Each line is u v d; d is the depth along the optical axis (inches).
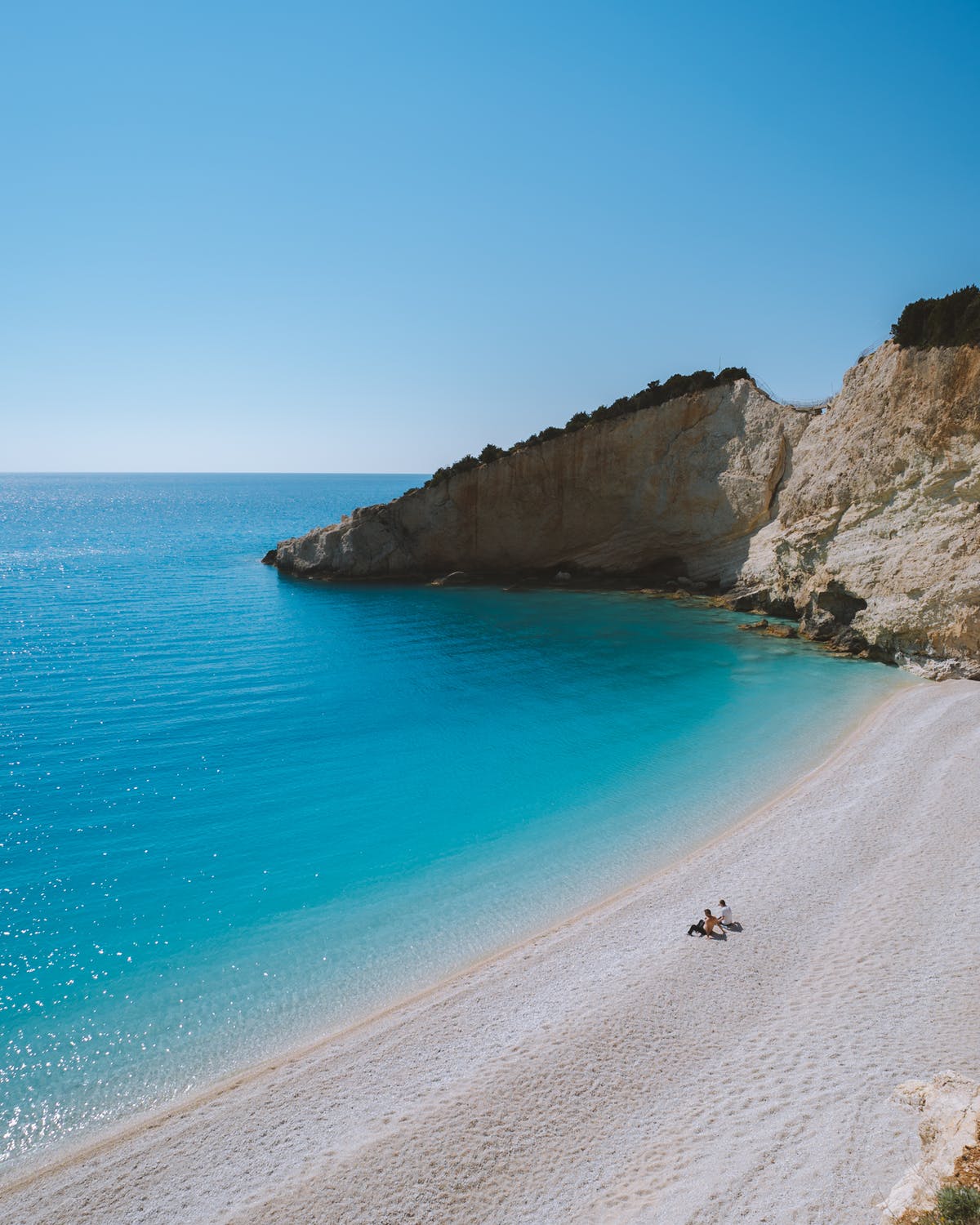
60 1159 498.9
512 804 1035.3
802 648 1817.2
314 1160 477.4
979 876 757.3
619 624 2143.2
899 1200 342.0
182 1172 478.3
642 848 912.3
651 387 2578.7
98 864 880.9
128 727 1338.6
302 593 2758.4
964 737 1135.0
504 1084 532.1
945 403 1573.6
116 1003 651.5
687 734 1282.0
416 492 2942.9
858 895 753.0
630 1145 470.6
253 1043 605.9
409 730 1326.3
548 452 2711.6
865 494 1761.8
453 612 2365.9
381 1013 637.3
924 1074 486.9
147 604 2554.1
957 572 1481.3
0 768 1155.3
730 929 711.7
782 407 2284.7
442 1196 443.8
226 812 1015.6
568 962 684.1
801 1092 490.9
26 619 2297.0
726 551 2469.2
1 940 737.0
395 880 848.3
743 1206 398.0
